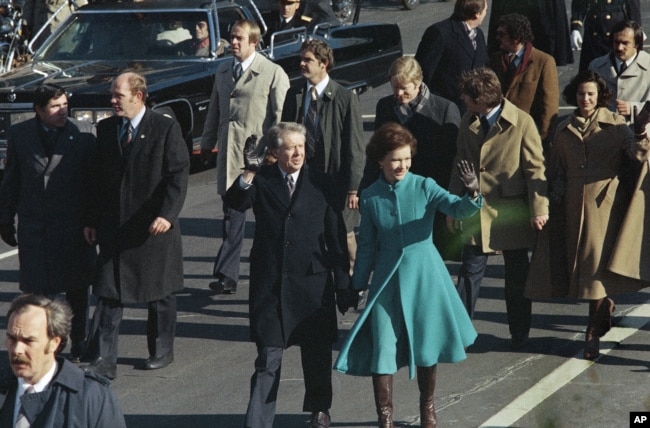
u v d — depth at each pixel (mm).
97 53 25344
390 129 11773
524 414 12328
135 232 14000
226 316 16406
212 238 20750
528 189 13734
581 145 13820
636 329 14906
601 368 13609
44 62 25297
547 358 14023
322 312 11898
